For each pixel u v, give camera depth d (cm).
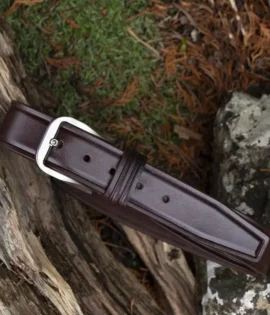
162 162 68
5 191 49
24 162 55
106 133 67
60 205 61
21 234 49
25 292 50
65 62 66
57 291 50
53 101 66
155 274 64
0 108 53
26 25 65
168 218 51
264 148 61
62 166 50
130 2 66
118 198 50
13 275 50
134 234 64
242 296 60
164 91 68
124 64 67
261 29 67
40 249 53
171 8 67
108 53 67
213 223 52
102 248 63
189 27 67
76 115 66
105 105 67
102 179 50
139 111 68
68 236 59
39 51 66
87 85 67
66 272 55
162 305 65
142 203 51
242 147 62
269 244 54
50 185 59
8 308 49
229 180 62
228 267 59
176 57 68
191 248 58
